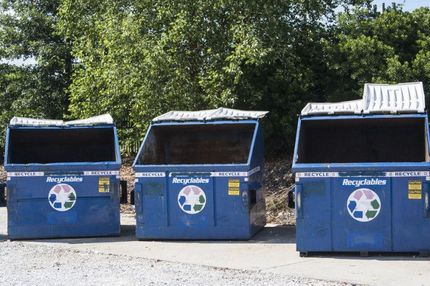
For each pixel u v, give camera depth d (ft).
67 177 35.35
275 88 49.49
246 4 46.52
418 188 28.17
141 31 48.01
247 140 37.35
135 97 47.14
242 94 47.57
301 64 49.67
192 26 46.50
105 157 39.06
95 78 51.39
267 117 48.98
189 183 33.42
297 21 51.01
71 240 35.04
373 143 33.63
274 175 47.88
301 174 29.12
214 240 33.47
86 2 54.29
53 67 70.44
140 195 33.94
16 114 69.67
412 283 23.72
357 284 23.77
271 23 46.44
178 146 37.78
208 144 37.65
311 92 50.16
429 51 46.50
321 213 28.96
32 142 38.75
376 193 28.50
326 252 29.17
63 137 38.88
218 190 33.22
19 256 30.89
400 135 33.37
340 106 32.78
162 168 33.60
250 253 30.30
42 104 70.54
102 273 26.68
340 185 28.78
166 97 46.19
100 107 51.42
